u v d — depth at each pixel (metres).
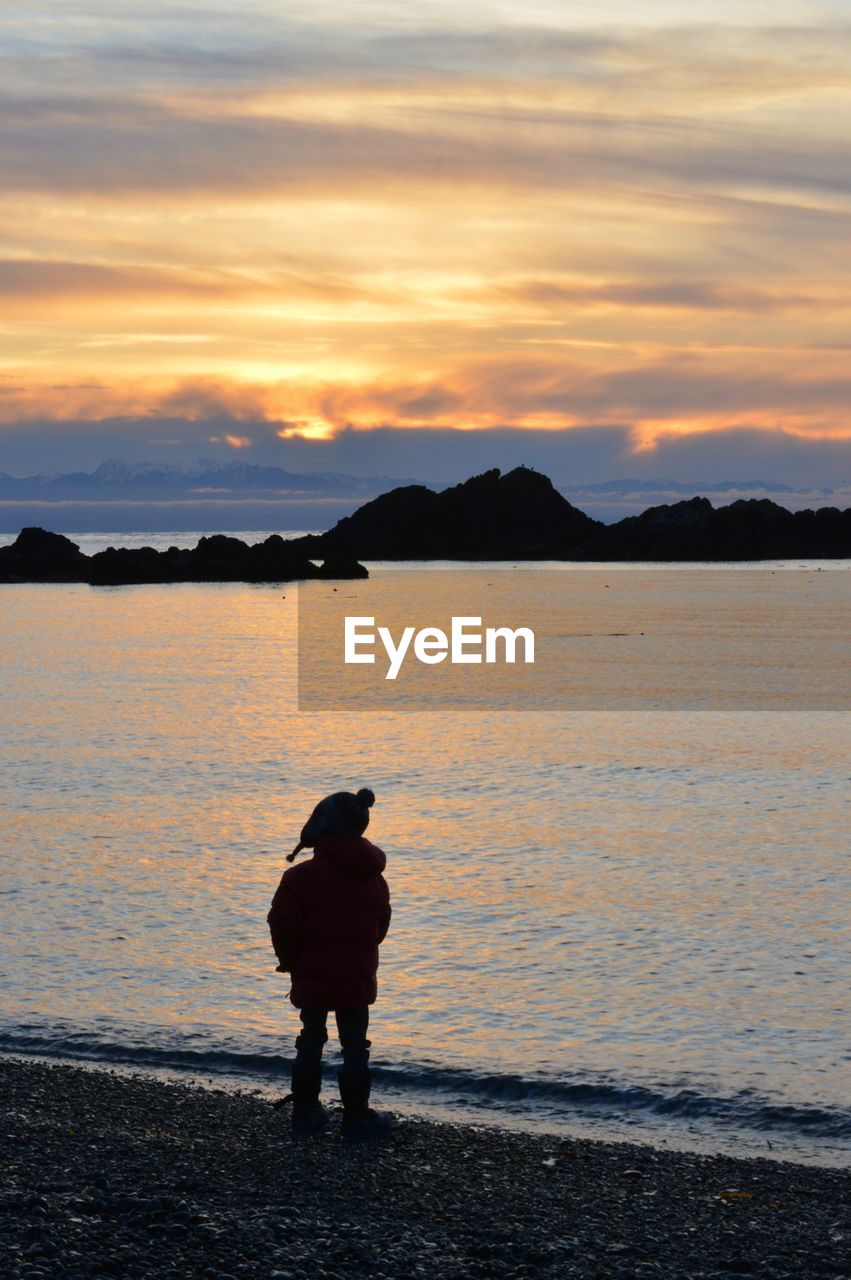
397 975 14.28
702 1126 10.17
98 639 83.50
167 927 16.19
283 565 172.38
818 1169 8.87
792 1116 10.34
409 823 23.80
